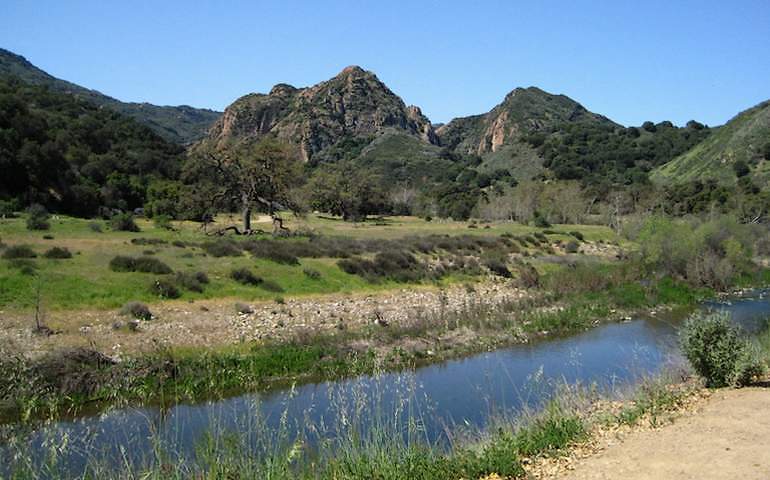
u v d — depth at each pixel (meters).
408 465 8.74
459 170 166.38
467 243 57.59
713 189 91.88
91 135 95.25
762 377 15.22
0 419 8.89
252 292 32.75
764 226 66.12
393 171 172.62
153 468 8.09
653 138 157.00
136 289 29.00
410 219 104.12
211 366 18.12
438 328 26.25
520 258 53.66
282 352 20.95
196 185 60.78
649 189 100.69
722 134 122.44
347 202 98.06
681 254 43.75
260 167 58.03
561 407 11.98
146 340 22.03
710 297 38.88
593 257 56.38
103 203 76.50
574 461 9.35
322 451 9.15
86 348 18.39
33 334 21.20
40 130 81.19
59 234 46.59
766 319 26.08
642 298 36.06
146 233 53.06
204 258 38.91
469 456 9.40
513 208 101.19
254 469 8.19
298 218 70.00
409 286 40.34
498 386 18.17
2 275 26.95
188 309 27.92
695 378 15.12
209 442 8.21
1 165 66.94
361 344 22.88
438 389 17.73
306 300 33.22
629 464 9.03
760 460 8.88
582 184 119.56
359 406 10.08
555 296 36.03
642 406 12.31
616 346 24.86
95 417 12.44
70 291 27.05
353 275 40.00
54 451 7.37
